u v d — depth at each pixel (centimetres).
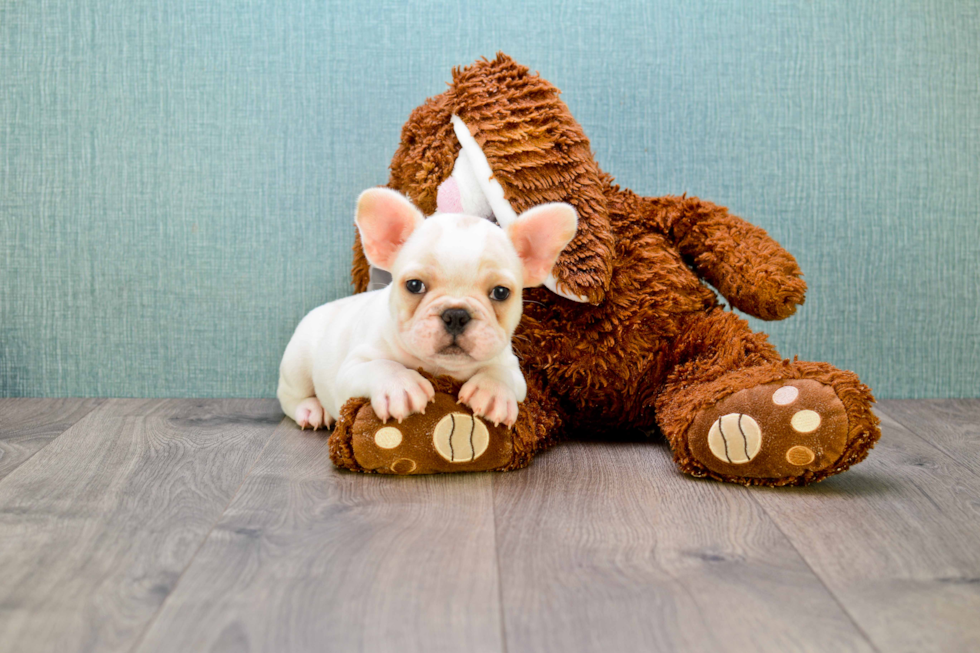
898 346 188
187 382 185
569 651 75
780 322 187
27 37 177
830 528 106
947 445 149
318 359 150
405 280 120
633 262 150
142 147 180
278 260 183
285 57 179
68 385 184
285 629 78
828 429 117
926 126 184
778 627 80
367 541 99
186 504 112
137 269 182
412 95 180
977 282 188
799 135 183
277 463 132
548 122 142
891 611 83
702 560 95
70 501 113
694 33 181
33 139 179
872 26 182
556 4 179
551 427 143
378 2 179
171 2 177
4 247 181
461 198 143
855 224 185
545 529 104
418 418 123
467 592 86
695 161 183
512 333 134
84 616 80
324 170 181
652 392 148
